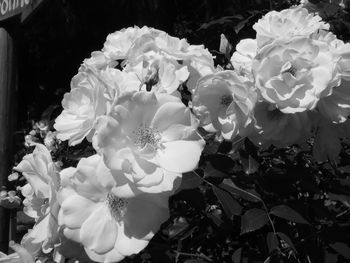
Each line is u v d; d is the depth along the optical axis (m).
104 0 1.64
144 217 0.24
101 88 0.26
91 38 1.72
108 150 0.22
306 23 0.35
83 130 0.27
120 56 0.37
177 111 0.24
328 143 0.32
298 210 0.31
